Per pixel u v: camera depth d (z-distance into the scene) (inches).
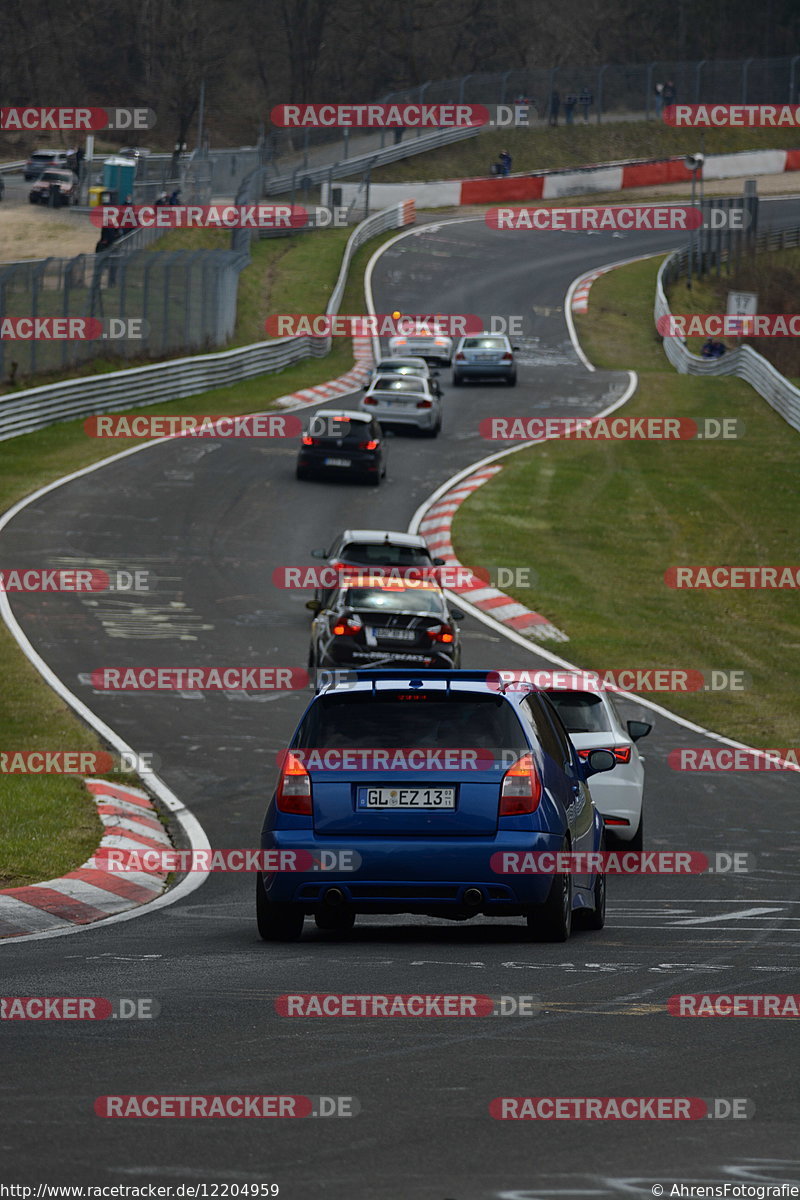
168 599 4151.1
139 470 5836.6
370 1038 921.5
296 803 1342.3
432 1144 695.7
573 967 1203.2
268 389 7637.8
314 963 1220.5
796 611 4505.4
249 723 2982.3
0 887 1646.2
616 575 4795.8
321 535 5093.5
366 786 1334.9
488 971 1178.0
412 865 1312.7
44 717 2891.2
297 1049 889.5
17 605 3969.0
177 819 2230.6
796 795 2578.7
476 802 1326.3
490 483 5984.3
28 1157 663.1
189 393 7332.7
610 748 2034.9
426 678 1417.3
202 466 5984.3
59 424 6520.7
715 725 3243.1
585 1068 848.3
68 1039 915.4
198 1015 990.4
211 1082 805.9
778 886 1834.4
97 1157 666.2
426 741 1341.0
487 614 4281.5
